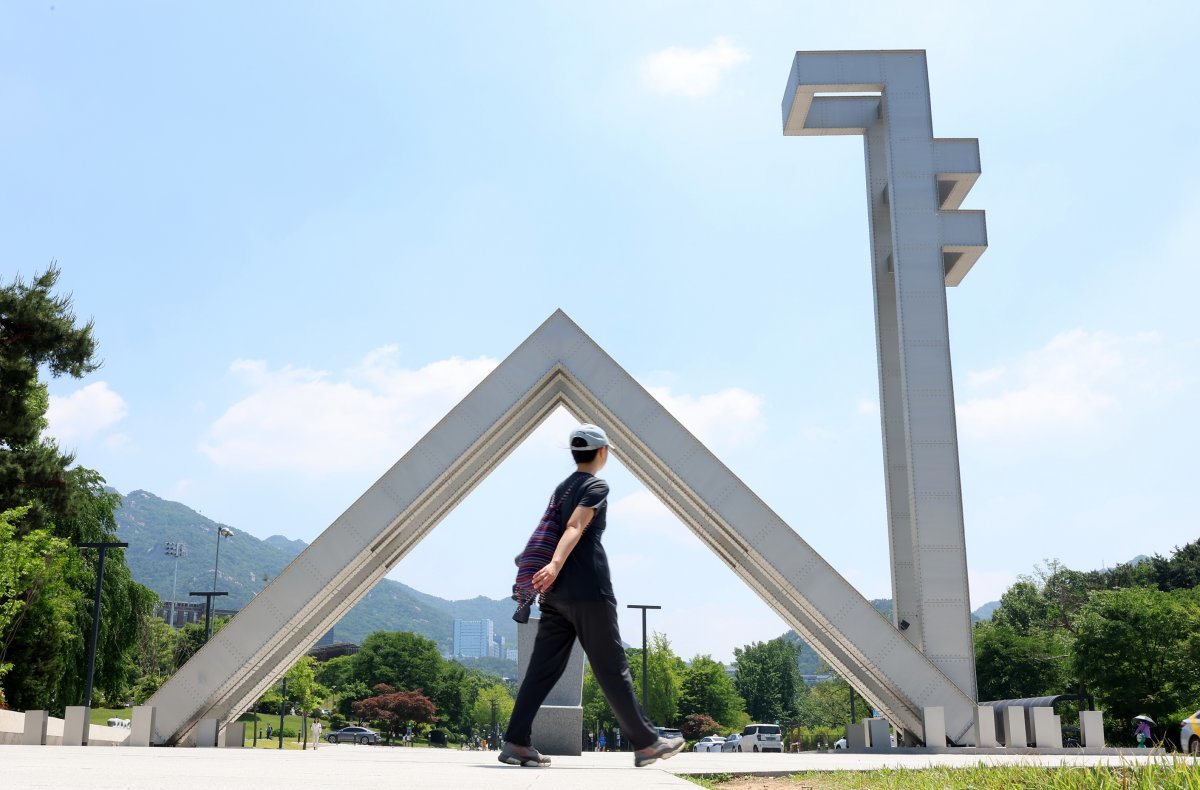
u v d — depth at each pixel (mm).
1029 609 94562
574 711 12289
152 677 83250
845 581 18844
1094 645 53594
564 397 21062
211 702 17469
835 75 24578
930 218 23609
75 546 35938
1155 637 52312
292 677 74375
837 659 21469
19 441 30594
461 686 141250
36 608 35250
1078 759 9789
